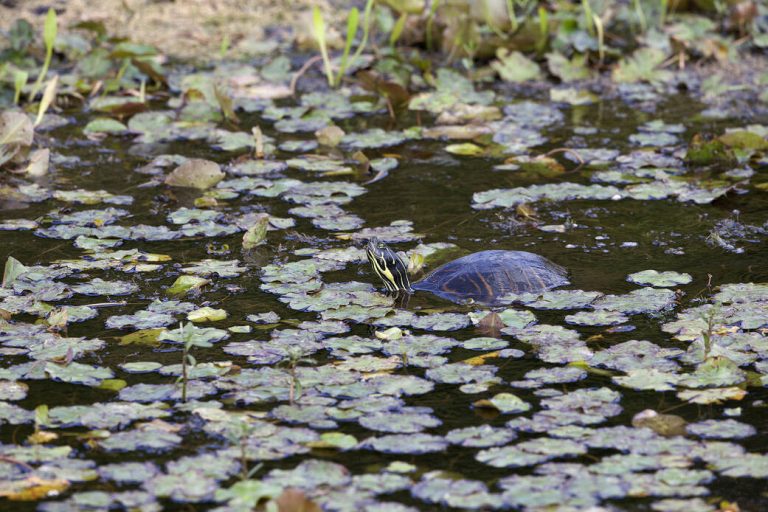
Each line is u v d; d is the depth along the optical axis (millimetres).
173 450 4383
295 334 5539
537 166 8703
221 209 7707
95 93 10891
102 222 7340
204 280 6250
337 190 8047
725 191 7809
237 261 6617
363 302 5988
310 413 4680
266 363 5207
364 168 8594
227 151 9172
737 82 11336
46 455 4309
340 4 14594
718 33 13023
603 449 4375
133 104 10117
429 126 9930
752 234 7102
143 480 4129
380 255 6195
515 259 6367
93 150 9148
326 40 12453
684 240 7020
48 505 3967
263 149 9000
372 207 7777
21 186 8125
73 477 4145
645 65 11617
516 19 13117
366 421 4586
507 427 4562
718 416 4680
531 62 11766
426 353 5332
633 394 4898
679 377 5012
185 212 7520
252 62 12141
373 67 11273
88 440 4461
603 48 11906
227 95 10086
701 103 10633
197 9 14352
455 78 11266
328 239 7109
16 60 11500
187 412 4711
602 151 8961
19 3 14086
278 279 6320
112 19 13688
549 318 5809
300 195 7949
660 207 7715
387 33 12867
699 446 4359
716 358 5117
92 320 5770
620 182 8297
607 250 6871
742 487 4062
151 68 10906
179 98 10664
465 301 6082
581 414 4656
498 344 5441
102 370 5117
